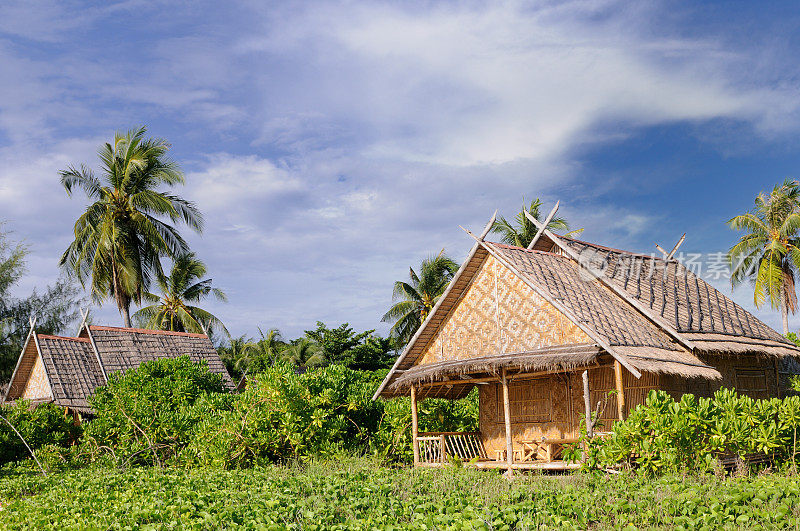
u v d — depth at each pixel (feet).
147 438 70.59
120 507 41.86
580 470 49.37
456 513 33.96
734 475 46.39
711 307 66.85
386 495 42.91
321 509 37.29
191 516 38.22
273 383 65.82
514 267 59.77
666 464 44.32
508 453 56.24
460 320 64.59
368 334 176.96
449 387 73.61
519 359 55.98
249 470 61.72
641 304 61.16
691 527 30.25
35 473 69.77
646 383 55.57
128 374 78.48
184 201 127.54
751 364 65.67
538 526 31.91
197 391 80.69
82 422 84.07
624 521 32.27
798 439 46.11
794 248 134.41
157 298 134.92
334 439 68.39
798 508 33.17
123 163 123.34
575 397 60.85
